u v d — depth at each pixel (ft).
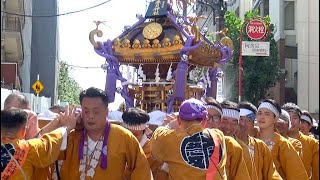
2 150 11.12
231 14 79.77
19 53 89.20
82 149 12.19
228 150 13.69
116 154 12.01
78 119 12.44
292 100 89.35
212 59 28.04
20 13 84.28
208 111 14.64
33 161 11.27
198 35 24.68
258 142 15.71
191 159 12.62
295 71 90.12
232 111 15.14
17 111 11.39
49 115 19.33
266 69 79.30
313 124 26.71
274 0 94.02
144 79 27.35
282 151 16.28
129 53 26.27
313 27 78.28
